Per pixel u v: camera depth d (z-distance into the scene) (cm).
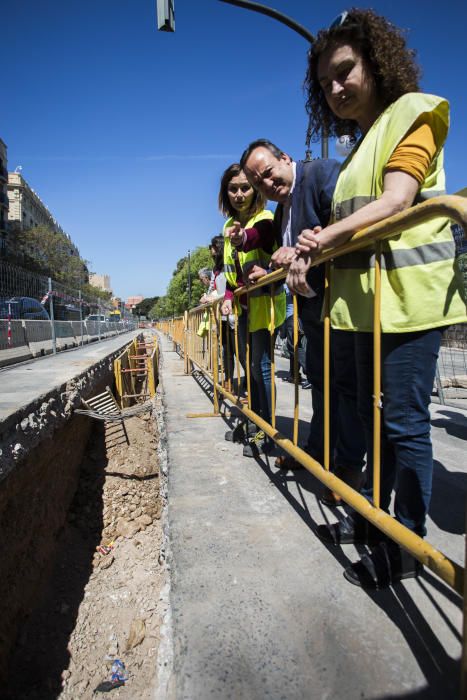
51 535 496
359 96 149
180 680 118
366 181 143
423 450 138
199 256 4619
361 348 156
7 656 339
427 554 110
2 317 1173
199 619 140
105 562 498
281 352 1012
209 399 546
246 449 307
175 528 202
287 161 226
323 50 151
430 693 109
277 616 140
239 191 316
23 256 3212
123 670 337
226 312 378
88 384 829
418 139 125
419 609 139
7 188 4553
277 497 234
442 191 134
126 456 762
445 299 126
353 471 198
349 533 182
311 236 147
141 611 407
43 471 511
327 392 174
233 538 191
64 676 336
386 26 142
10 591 370
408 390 135
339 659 122
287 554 177
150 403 771
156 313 9856
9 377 735
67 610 413
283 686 114
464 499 223
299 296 239
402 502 141
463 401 517
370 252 145
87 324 2212
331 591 151
